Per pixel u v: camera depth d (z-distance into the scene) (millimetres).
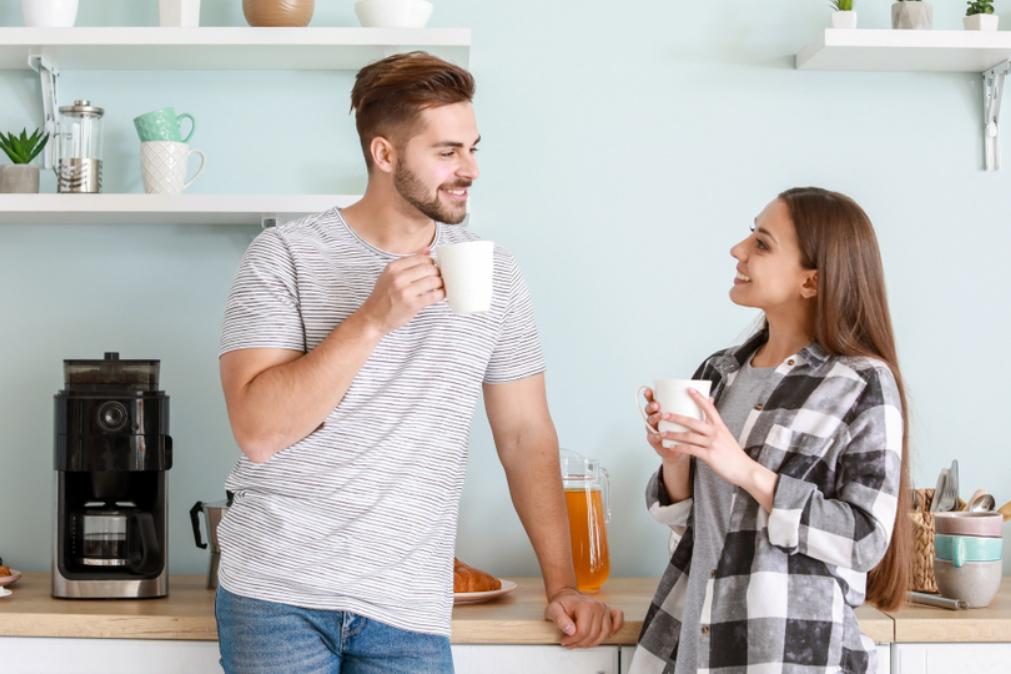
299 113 2336
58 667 1839
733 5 2340
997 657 1778
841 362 1651
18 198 2129
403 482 1615
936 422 2322
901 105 2342
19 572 2207
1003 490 2324
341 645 1587
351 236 1693
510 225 2330
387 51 2186
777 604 1560
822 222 1669
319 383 1521
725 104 2340
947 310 2334
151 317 2332
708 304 2334
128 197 2127
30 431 2328
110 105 2332
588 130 2334
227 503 2123
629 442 2324
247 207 2123
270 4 2160
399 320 1503
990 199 2340
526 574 2311
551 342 2328
